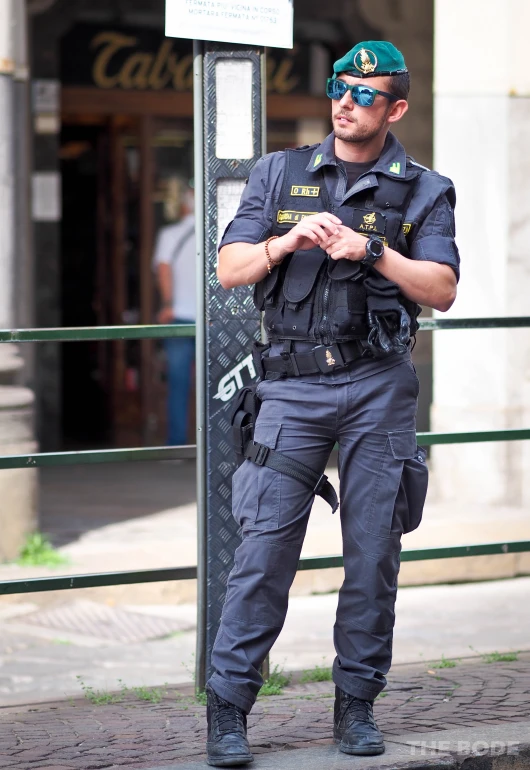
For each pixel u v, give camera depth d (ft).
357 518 31.12
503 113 68.74
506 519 66.13
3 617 56.24
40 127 97.04
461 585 63.46
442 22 69.62
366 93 29.96
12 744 33.83
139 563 62.90
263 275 30.63
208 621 38.88
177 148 102.53
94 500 81.66
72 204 103.19
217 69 38.27
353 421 30.73
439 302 30.63
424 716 35.88
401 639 51.52
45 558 62.85
